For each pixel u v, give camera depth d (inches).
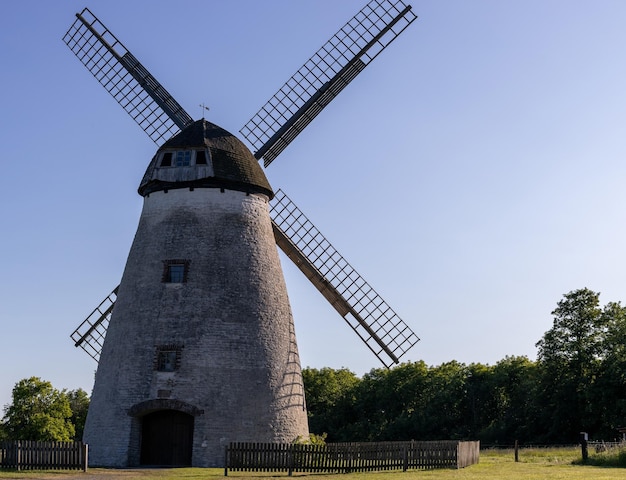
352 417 4173.2
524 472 1111.6
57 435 2501.2
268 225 1515.7
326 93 1731.1
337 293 1686.8
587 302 2726.4
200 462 1293.1
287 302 1489.9
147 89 1697.8
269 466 1119.6
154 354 1353.3
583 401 2655.0
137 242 1476.4
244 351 1369.3
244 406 1338.6
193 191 1448.1
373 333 1690.5
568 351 2716.5
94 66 1739.7
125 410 1338.6
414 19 1787.6
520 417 3270.2
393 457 1183.6
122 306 1434.5
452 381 3663.9
